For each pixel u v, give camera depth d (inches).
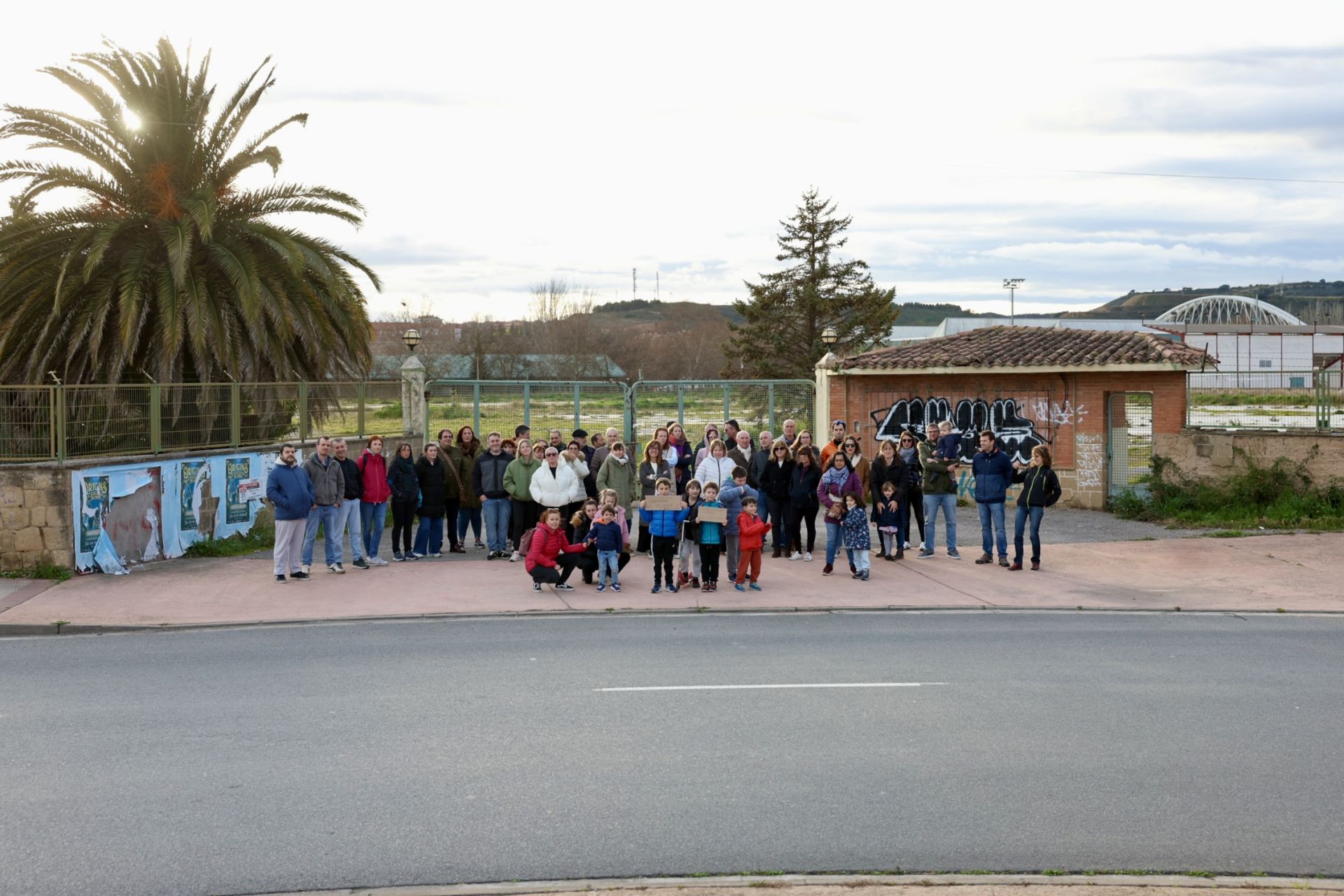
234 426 737.0
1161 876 235.5
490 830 261.3
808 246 2308.1
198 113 848.9
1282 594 591.8
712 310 3870.6
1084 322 3486.7
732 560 598.5
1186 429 899.4
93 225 782.5
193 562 662.5
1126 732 338.3
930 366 962.7
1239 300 4606.3
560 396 1008.2
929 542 695.7
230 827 262.7
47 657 444.5
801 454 680.4
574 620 521.0
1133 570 657.6
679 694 380.5
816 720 349.1
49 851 248.7
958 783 292.7
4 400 601.3
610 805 276.5
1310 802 281.3
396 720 349.4
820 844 253.4
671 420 1048.2
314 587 591.2
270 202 874.1
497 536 677.9
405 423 941.2
